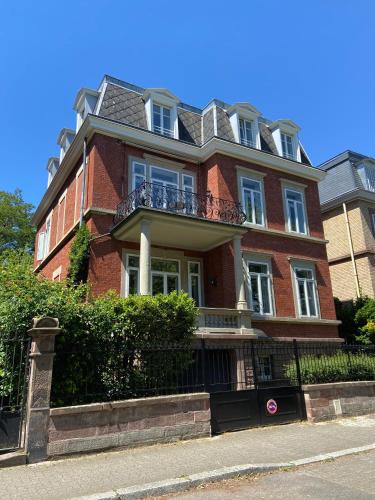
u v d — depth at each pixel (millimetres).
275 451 6762
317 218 18859
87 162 15078
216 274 15531
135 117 15977
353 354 11352
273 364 13883
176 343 8664
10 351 6754
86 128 14820
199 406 7820
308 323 16609
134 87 17047
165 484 5090
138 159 15398
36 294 7777
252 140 18203
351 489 4949
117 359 7531
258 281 16062
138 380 7680
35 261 21844
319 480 5355
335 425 8938
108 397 7230
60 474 5504
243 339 13086
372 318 17719
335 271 22422
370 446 7105
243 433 8102
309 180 19234
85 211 14297
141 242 12430
